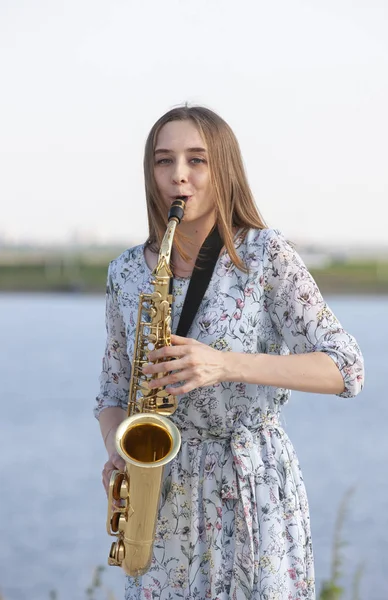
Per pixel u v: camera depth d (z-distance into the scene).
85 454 12.34
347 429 13.52
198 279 2.69
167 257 2.62
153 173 2.76
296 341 2.66
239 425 2.64
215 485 2.61
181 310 2.74
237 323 2.65
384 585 6.54
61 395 16.77
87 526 8.88
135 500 2.51
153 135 2.74
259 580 2.54
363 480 10.33
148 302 2.71
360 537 7.95
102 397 2.99
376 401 15.65
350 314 32.50
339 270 36.88
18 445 12.81
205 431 2.65
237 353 2.51
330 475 10.66
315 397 17.19
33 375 19.34
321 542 7.98
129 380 3.00
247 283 2.67
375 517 8.69
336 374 2.53
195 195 2.70
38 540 8.31
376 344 22.38
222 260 2.71
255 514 2.57
